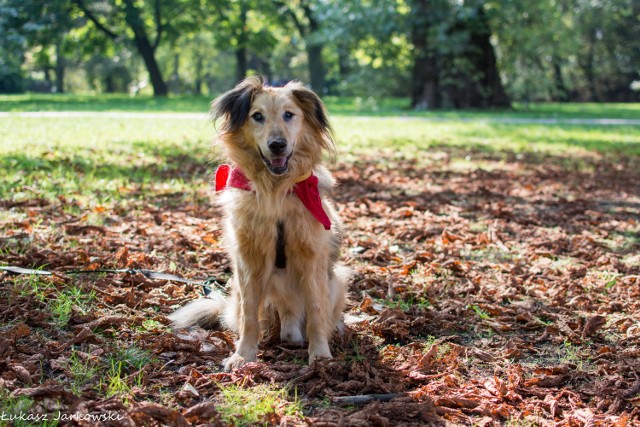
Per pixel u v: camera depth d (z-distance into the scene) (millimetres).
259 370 3861
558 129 21766
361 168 11906
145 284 5230
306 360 4273
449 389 3727
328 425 3256
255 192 4059
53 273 5125
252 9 47594
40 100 33281
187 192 8750
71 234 6418
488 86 32469
